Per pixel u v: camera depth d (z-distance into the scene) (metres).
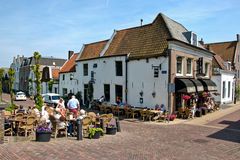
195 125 18.86
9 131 13.29
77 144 11.67
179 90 22.06
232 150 11.65
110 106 24.27
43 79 19.16
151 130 16.45
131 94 24.78
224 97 35.53
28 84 60.00
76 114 15.40
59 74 39.19
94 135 13.15
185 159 9.93
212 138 14.23
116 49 27.34
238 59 45.12
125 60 25.22
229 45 45.34
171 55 21.88
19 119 13.00
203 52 27.72
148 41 24.56
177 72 23.11
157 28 24.70
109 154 10.14
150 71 23.19
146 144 12.20
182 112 22.09
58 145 11.30
